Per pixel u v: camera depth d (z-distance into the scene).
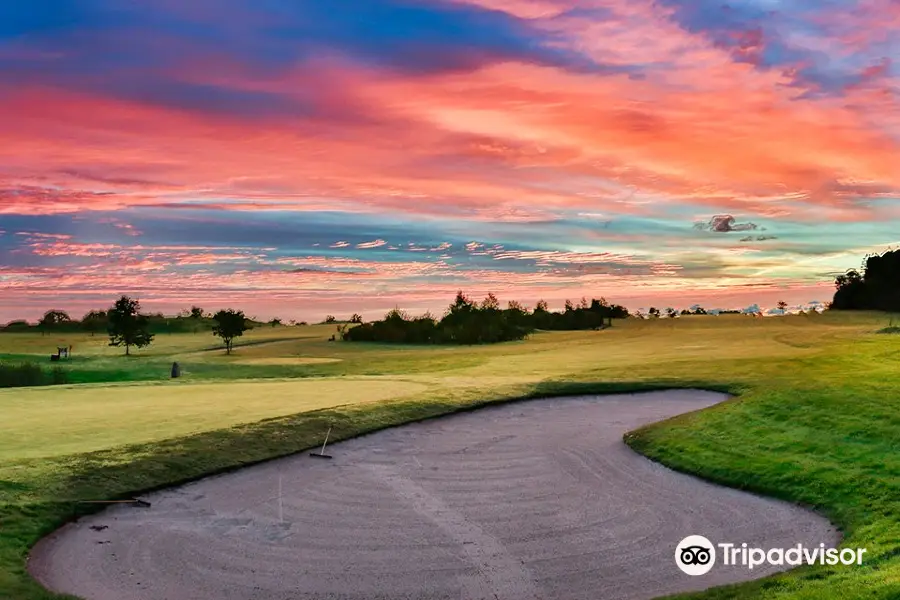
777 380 32.81
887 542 12.69
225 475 18.58
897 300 125.31
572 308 132.50
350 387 32.78
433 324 103.50
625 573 13.05
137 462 18.00
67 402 27.17
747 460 19.11
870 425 20.09
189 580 12.71
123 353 93.31
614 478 19.06
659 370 38.00
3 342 117.69
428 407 27.34
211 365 57.91
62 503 15.47
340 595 12.27
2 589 11.34
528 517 15.99
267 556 13.78
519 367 49.84
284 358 71.00
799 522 15.18
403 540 14.63
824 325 99.50
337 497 17.27
